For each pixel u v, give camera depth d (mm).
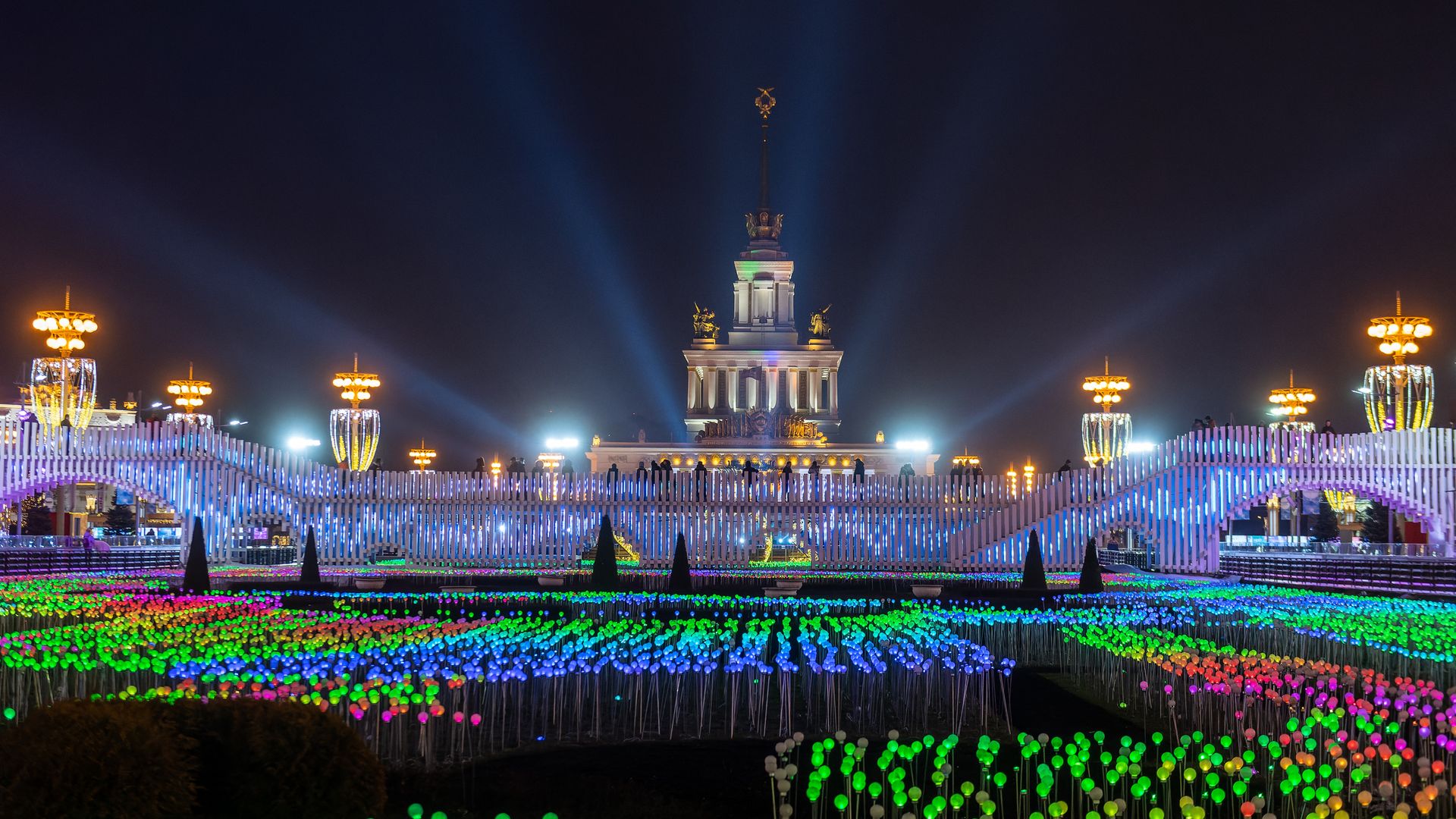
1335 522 79250
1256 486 59250
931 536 62500
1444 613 37625
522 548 62688
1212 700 23953
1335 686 21375
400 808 15938
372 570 58500
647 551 62875
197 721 12062
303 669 23516
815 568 62094
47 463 60281
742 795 17828
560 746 20766
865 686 26750
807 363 127562
